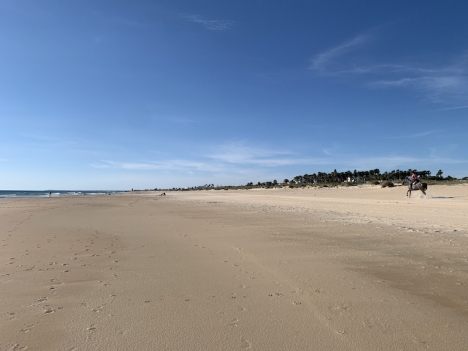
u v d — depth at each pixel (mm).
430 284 5547
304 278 6043
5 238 10914
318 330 3914
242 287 5598
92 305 4828
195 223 14484
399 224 12500
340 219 14680
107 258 7918
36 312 4578
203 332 3900
